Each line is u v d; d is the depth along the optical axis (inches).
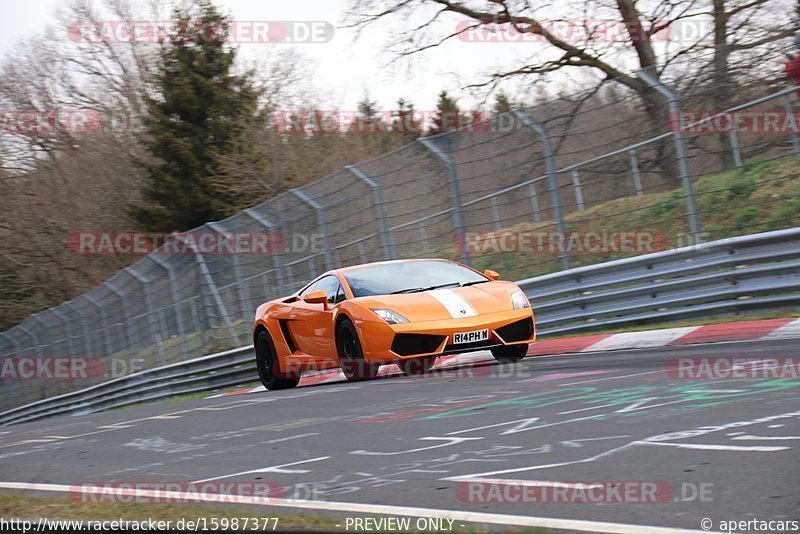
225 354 2375.7
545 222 1958.7
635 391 940.6
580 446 709.3
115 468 922.1
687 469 594.6
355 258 2266.2
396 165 2166.6
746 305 1498.5
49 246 5944.9
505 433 804.0
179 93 5324.8
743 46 1691.7
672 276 1610.5
